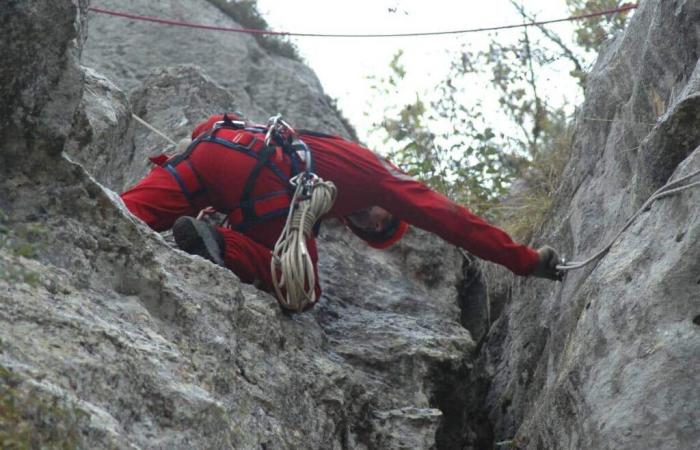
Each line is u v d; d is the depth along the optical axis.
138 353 12.34
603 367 14.23
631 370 13.75
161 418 12.08
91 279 13.26
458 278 22.62
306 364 16.09
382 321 19.61
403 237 22.16
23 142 13.27
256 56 34.53
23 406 10.45
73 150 15.48
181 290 14.04
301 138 18.08
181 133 23.48
